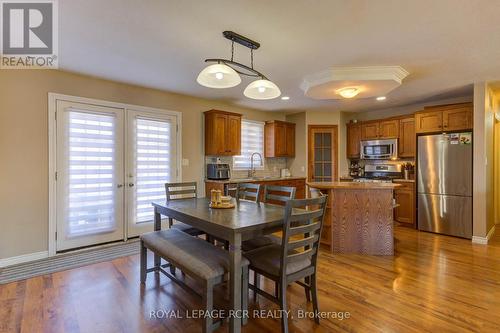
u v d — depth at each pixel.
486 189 3.85
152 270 2.62
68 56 2.90
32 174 3.15
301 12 2.05
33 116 3.16
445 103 4.86
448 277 2.70
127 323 1.95
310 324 1.95
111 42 2.58
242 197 3.36
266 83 2.33
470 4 1.93
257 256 2.05
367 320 1.99
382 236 3.40
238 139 5.01
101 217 3.69
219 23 2.22
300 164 6.07
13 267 2.94
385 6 1.97
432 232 4.39
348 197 3.49
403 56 2.87
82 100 3.51
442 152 4.27
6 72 2.99
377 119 5.67
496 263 3.07
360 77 3.20
